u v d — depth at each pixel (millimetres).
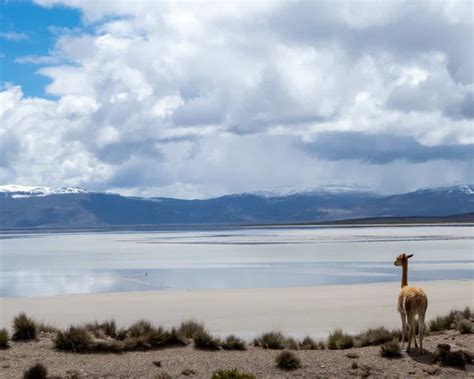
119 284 45094
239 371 16234
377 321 26000
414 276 47844
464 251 78625
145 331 19531
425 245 95625
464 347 18328
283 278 47906
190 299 33469
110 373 15922
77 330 18609
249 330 24297
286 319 26766
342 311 28688
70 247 116438
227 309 29750
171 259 73062
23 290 42031
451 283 40094
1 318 27266
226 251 88688
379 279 45844
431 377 15984
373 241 113562
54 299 33938
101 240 160750
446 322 22391
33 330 19641
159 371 16141
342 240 121125
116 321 26406
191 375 15875
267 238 144375
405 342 19125
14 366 16453
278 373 16172
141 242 136875
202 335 18953
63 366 16469
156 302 32406
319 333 23500
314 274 50906
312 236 153250
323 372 16250
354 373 16172
